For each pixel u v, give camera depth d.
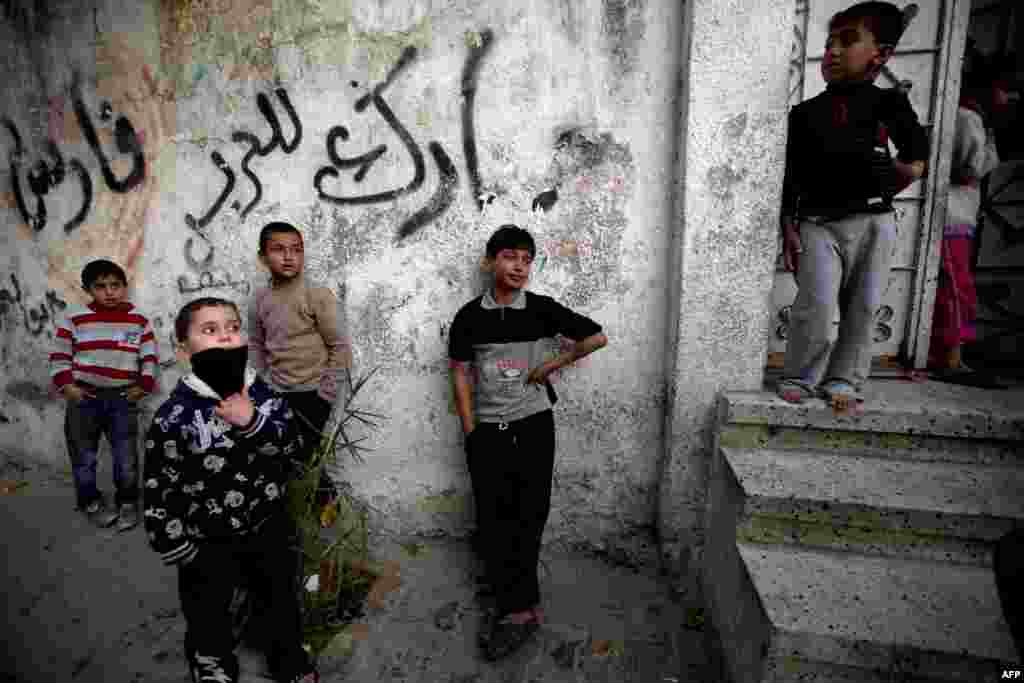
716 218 2.17
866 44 1.92
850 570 1.77
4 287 3.38
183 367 3.09
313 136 2.62
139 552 2.72
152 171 2.89
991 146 2.70
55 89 2.95
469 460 2.25
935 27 2.43
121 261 3.06
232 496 1.67
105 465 3.41
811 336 2.12
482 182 2.48
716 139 2.12
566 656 2.07
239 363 1.63
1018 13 2.92
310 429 2.58
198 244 2.90
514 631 2.09
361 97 2.53
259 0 2.55
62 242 3.16
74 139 2.99
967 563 1.80
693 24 2.05
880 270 2.06
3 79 3.02
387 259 2.63
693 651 2.09
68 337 2.86
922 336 2.61
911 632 1.49
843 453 2.07
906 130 1.96
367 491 2.83
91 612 2.29
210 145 2.76
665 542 2.47
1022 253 3.08
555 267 2.48
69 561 2.64
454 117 2.46
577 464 2.61
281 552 1.84
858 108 2.00
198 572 1.71
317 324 2.57
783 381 2.21
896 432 2.00
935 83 2.46
